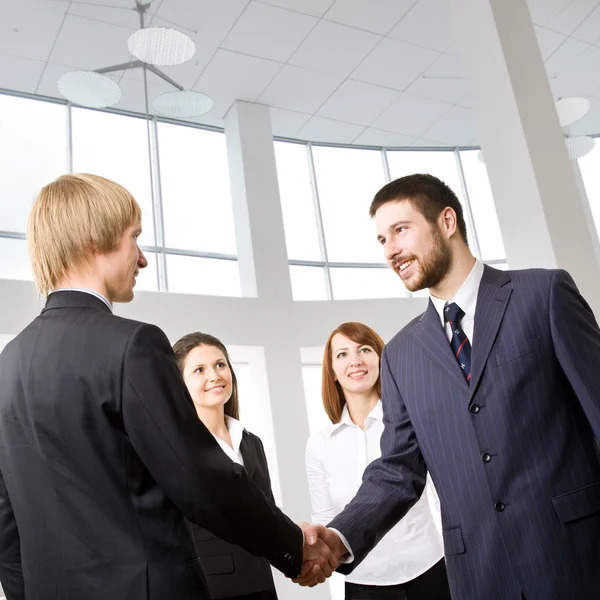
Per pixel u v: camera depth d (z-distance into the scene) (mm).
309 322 6531
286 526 1260
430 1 5934
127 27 5891
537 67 5281
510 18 5352
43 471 1080
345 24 6164
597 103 7922
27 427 1116
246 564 2180
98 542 1035
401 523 2473
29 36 5891
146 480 1105
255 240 6676
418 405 1644
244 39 6234
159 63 5117
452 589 1513
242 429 2570
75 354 1121
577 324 1518
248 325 6219
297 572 1273
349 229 7898
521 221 4965
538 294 1562
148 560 1036
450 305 1675
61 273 1232
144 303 5719
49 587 1035
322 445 2883
